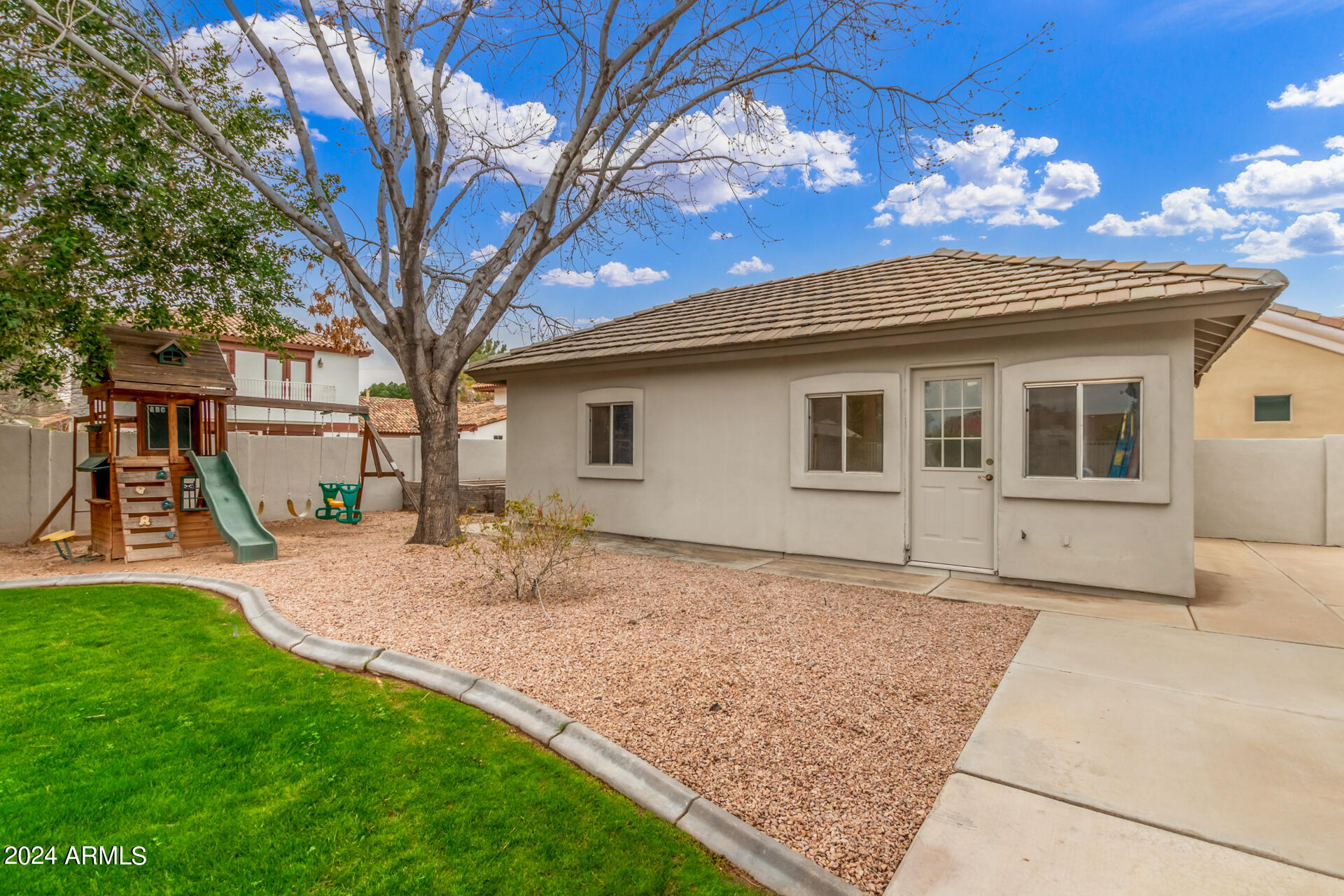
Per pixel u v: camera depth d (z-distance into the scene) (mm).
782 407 8211
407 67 7289
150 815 2523
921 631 4996
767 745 3129
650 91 8320
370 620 5203
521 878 2186
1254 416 13289
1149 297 5383
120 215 7617
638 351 9062
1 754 2990
